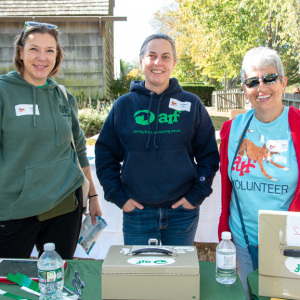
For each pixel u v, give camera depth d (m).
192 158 2.07
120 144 2.09
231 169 1.76
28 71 1.84
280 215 1.26
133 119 1.95
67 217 1.95
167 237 2.01
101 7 8.51
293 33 10.96
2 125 1.74
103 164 2.06
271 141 1.65
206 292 1.31
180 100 1.98
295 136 1.60
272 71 1.60
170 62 1.94
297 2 10.18
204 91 23.06
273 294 1.29
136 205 1.94
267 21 12.54
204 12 13.48
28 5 8.62
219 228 1.89
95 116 7.26
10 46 8.45
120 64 18.91
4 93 1.75
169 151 1.89
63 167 1.89
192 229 2.02
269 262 1.28
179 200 1.96
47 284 1.26
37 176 1.78
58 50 2.00
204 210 2.90
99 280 1.42
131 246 1.43
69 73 8.71
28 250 1.89
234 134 1.78
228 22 13.09
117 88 11.69
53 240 1.94
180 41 21.08
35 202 1.77
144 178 1.90
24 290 1.33
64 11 8.47
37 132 1.79
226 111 15.68
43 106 1.86
